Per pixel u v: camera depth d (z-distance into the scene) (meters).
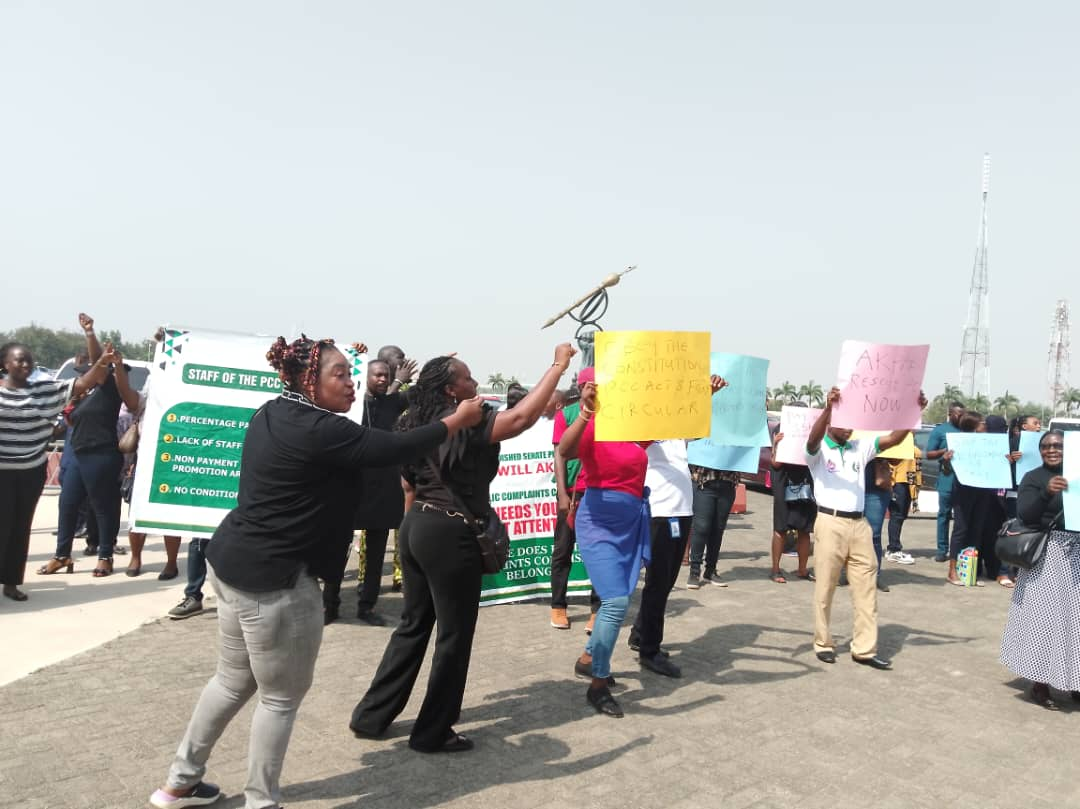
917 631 6.98
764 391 7.32
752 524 13.38
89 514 8.25
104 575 7.37
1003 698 5.26
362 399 6.40
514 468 7.37
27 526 6.33
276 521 2.97
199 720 3.15
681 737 4.32
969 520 9.24
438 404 3.93
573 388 5.86
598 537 4.70
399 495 6.23
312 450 2.95
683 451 5.65
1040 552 5.07
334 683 4.86
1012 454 9.41
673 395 4.45
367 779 3.64
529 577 7.38
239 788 3.47
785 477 8.74
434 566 3.80
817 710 4.85
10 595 6.35
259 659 3.00
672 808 3.50
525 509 7.39
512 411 3.79
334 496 3.07
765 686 5.26
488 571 3.91
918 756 4.23
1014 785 3.93
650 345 4.43
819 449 5.94
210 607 6.41
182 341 6.39
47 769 3.54
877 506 8.84
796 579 8.97
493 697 4.83
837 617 7.27
